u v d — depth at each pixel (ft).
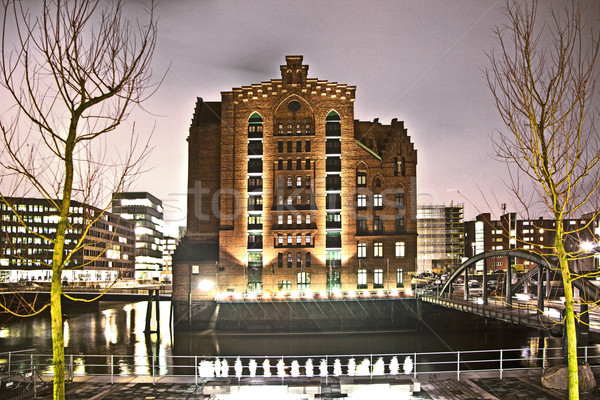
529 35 44.55
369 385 68.23
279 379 75.51
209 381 72.18
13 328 239.71
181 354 177.17
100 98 36.94
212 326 224.74
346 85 242.37
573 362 45.57
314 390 67.51
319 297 224.53
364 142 253.24
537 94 43.98
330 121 242.78
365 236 234.58
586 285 103.71
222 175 239.30
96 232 473.26
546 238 422.82
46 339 208.64
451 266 419.74
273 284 232.53
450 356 164.86
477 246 495.82
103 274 497.46
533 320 115.96
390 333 213.66
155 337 214.69
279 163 238.89
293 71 242.78
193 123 257.96
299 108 241.76
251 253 237.25
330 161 241.14
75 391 74.74
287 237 235.81
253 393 67.92
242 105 242.37
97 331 231.71
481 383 77.15
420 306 218.59
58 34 35.22
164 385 78.13
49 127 34.86
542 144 43.78
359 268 234.38
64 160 35.55
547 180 43.65
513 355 160.04
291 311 220.23
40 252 410.31
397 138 241.14
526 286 201.57
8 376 83.61
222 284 232.12
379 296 225.97
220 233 235.61
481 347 182.50
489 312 140.26
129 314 300.40
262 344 195.00
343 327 220.02
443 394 70.95
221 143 242.17
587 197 44.60
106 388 76.38
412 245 234.79
